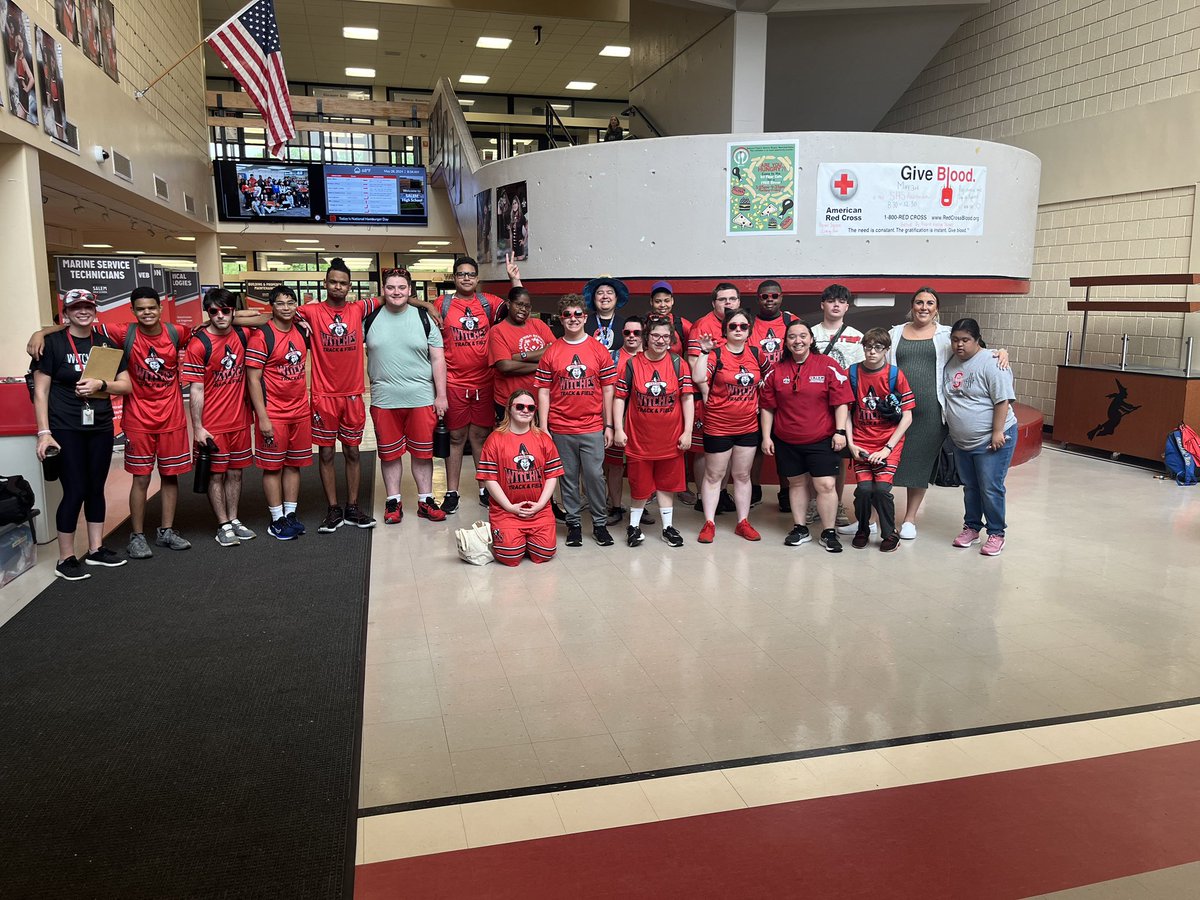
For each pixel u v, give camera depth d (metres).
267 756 2.77
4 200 6.02
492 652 3.62
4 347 6.10
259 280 19.17
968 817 2.43
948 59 10.65
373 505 6.26
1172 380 7.16
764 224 7.23
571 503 5.22
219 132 17.27
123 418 4.89
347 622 3.95
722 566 4.81
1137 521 5.76
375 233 14.41
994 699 3.17
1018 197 7.63
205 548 5.15
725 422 5.14
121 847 2.29
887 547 5.08
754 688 3.27
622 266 7.59
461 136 11.09
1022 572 4.69
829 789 2.58
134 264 9.27
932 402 5.08
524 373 5.71
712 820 2.42
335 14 14.88
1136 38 8.05
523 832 2.37
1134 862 2.22
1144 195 8.09
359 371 5.50
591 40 16.47
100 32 7.89
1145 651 3.61
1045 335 9.41
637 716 3.05
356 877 2.18
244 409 5.20
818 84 10.60
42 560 4.89
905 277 7.32
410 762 2.75
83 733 2.91
